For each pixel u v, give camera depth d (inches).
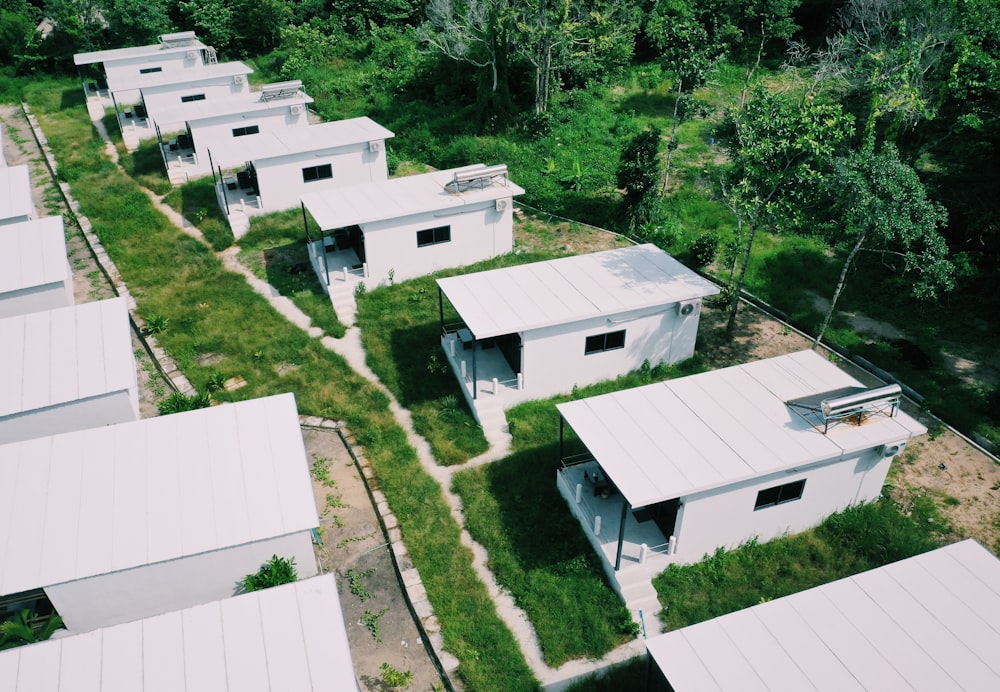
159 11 2212.1
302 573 622.2
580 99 1620.3
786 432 656.4
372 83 1806.1
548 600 628.7
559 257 1119.0
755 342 942.4
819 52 1539.1
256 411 695.1
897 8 1337.4
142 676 452.1
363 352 948.0
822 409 647.1
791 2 1685.5
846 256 1083.3
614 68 1747.0
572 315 811.4
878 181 774.5
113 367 748.0
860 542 657.6
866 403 668.7
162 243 1189.7
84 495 603.5
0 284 879.1
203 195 1321.4
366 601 639.1
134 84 1662.2
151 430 669.9
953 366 880.9
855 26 1539.1
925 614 495.8
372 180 1328.7
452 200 1065.5
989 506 705.6
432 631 609.0
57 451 644.7
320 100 1782.7
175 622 485.7
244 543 570.6
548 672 580.1
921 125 1213.1
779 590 628.7
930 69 1208.2
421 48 1920.5
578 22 1563.7
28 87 1985.7
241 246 1180.5
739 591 632.4
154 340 969.5
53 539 567.2
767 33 1729.8
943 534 676.7
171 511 592.4
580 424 673.6
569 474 724.0
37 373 737.6
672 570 646.5
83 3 2108.8
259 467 634.8
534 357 823.7
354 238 1105.4
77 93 1955.0
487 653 590.2
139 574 558.9
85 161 1499.8
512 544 680.4
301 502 603.2
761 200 857.5
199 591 588.7
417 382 887.1
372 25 2114.9
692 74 1328.7
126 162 1487.5
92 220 1264.8
